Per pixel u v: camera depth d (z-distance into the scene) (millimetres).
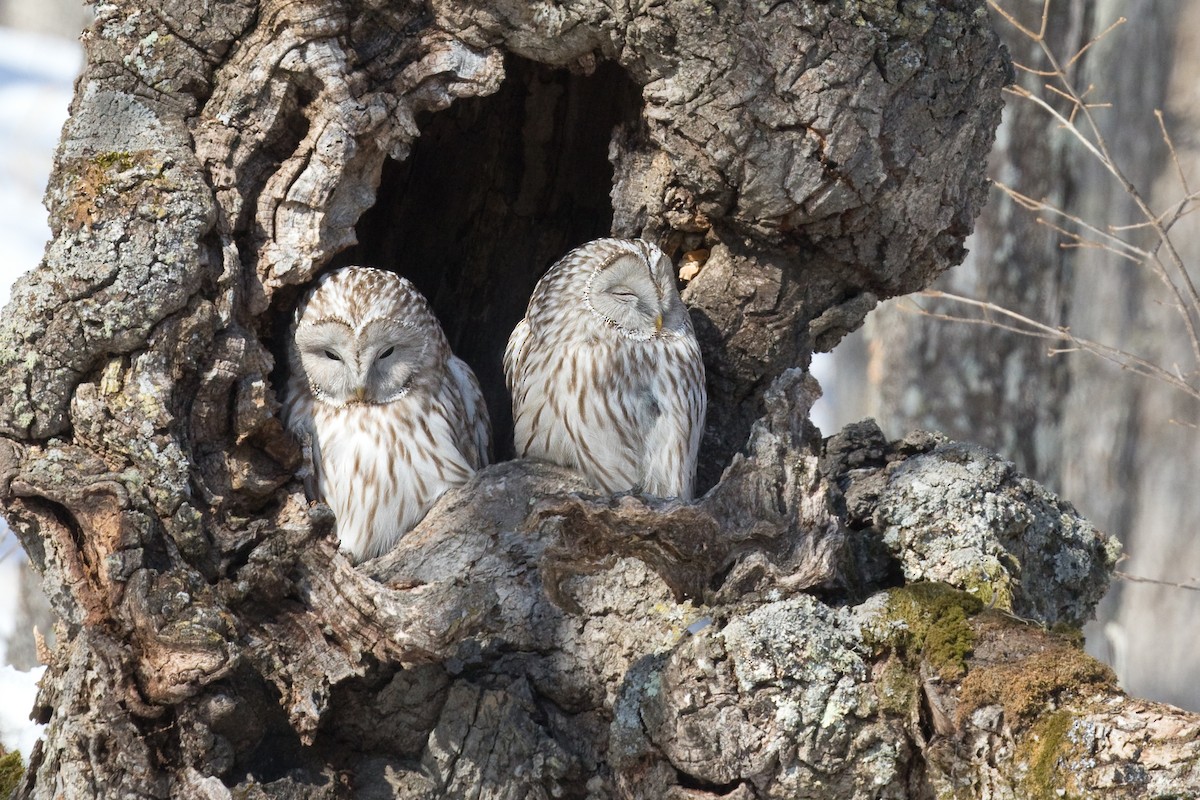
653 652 8211
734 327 9727
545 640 8539
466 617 7676
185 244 8016
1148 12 20391
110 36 8430
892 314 18500
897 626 7629
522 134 10984
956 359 18359
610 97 10602
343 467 9453
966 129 9062
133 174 8086
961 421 18438
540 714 8453
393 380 9633
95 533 7621
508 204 11336
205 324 8023
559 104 10789
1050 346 18391
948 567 8484
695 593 8266
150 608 7484
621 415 9578
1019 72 18078
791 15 8469
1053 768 6930
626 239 9734
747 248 9516
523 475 9156
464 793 8211
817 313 9734
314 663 7984
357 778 8281
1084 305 19547
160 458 7742
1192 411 20016
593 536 7773
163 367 7910
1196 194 12656
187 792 7609
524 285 11586
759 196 8875
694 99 8641
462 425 10070
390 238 11406
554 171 11172
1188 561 20578
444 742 8266
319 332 9391
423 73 8711
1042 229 18266
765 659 7586
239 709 7879
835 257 9375
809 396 8492
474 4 8633
